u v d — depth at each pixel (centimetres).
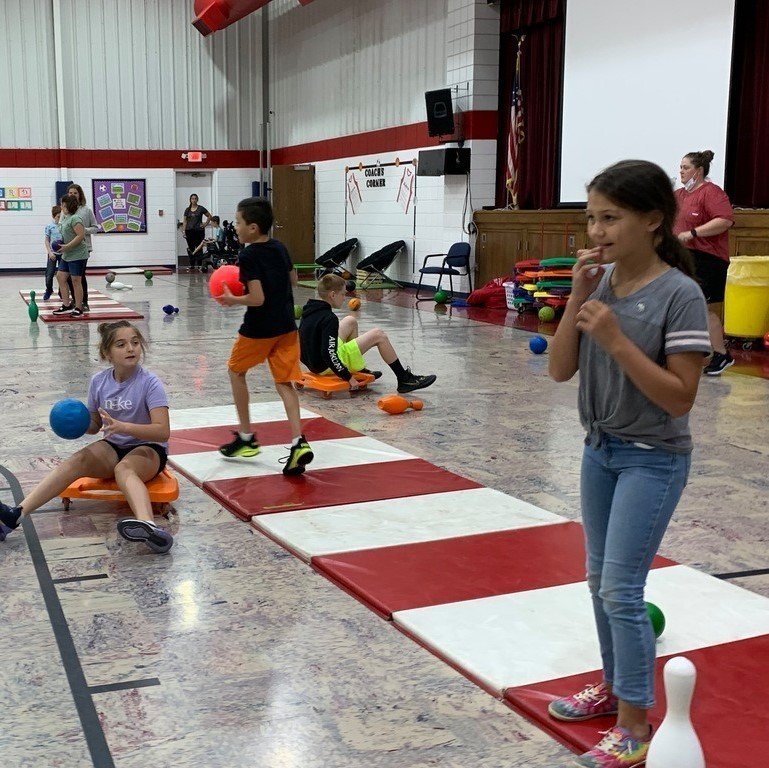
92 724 230
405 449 505
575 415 595
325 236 1881
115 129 2000
